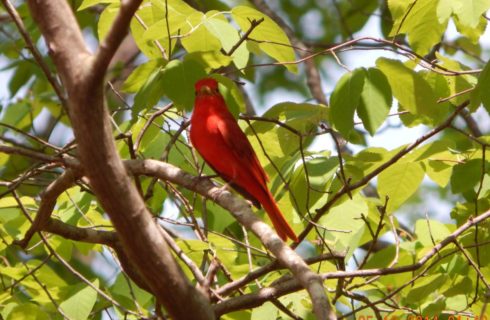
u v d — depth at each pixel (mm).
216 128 9898
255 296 8805
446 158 10203
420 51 10422
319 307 6277
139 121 10961
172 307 6969
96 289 9688
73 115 6492
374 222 11453
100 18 10039
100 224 11055
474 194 10680
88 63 6355
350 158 9891
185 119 10945
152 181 9461
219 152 9961
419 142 9086
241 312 10195
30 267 10938
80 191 10305
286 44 9656
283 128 9789
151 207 11516
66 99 8195
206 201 11312
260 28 9742
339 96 8102
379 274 8961
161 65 8977
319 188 9164
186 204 10250
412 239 11844
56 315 10508
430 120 10586
